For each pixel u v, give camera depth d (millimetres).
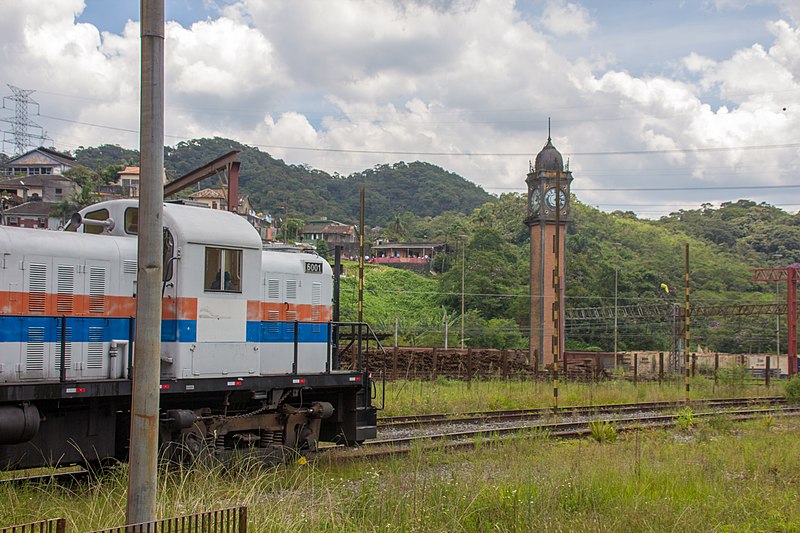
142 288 6449
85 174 80250
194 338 12570
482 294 69500
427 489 9992
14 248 11055
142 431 6410
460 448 15055
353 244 98125
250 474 11742
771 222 111500
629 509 9875
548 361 53062
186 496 9242
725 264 89938
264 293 14461
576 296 70938
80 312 11703
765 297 79688
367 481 10516
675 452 15203
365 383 15594
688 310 30172
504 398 26344
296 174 153875
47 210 64688
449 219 124125
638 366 60344
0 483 10047
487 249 78125
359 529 8570
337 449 14602
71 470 12328
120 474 10492
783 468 13742
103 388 11164
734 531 9453
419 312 68375
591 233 96000
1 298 10875
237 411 13594
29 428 10383
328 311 15727
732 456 15039
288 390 14078
